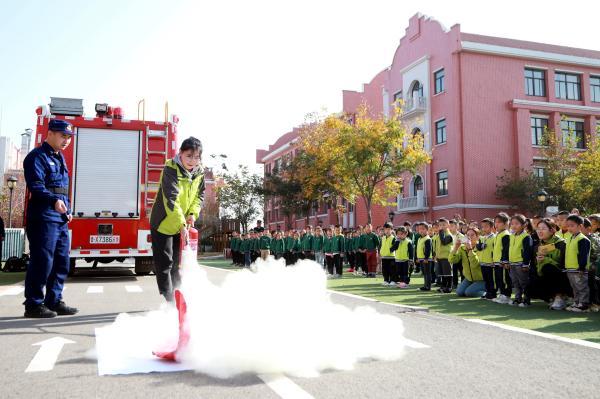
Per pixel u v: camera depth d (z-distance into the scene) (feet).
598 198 74.18
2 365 11.84
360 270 62.39
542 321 20.61
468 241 31.96
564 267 25.30
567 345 14.94
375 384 10.47
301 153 106.63
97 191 37.52
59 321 18.20
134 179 38.40
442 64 95.20
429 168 97.40
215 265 79.87
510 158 93.09
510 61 94.99
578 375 11.51
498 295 30.45
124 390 9.93
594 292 25.20
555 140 88.79
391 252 40.19
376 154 75.61
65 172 20.01
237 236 81.46
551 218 29.43
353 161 76.48
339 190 89.15
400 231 39.42
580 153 86.07
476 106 91.91
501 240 27.76
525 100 93.40
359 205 123.75
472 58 92.58
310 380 10.66
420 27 102.73
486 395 9.93
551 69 97.04
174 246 18.80
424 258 36.11
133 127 38.60
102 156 37.81
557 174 84.48
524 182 86.74
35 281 18.78
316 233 64.18
